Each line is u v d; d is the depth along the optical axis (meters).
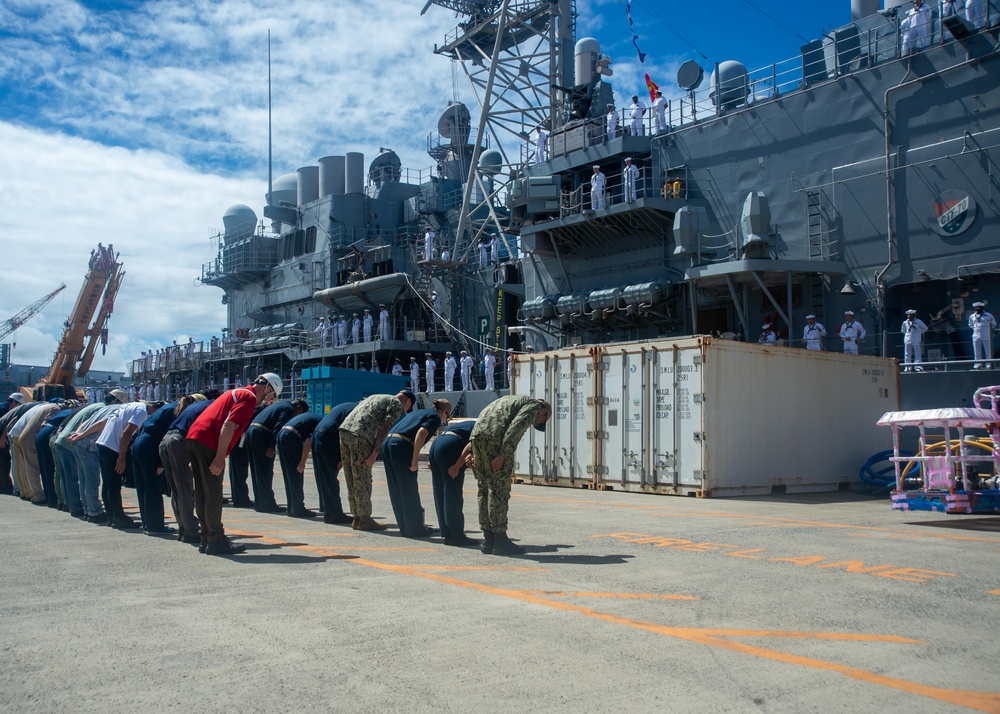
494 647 4.28
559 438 16.62
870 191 20.38
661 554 7.63
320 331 37.91
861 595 5.72
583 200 26.81
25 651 4.20
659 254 25.08
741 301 23.23
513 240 35.06
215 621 4.84
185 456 8.35
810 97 21.70
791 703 3.46
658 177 25.12
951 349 19.16
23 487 13.24
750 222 20.83
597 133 27.44
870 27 21.72
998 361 17.52
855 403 16.94
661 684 3.69
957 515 11.05
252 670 3.87
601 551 7.83
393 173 41.75
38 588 5.94
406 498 8.95
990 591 5.88
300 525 10.23
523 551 7.64
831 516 11.14
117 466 9.58
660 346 14.84
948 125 19.06
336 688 3.62
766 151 22.55
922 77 19.53
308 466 20.61
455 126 41.72
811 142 21.61
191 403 8.74
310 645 4.31
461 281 34.78
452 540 8.24
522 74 34.28
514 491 15.60
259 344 40.56
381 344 33.38
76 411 12.05
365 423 9.53
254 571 6.65
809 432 15.81
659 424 14.76
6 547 8.15
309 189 43.81
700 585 6.07
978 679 3.81
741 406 14.62
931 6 21.98
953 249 18.88
